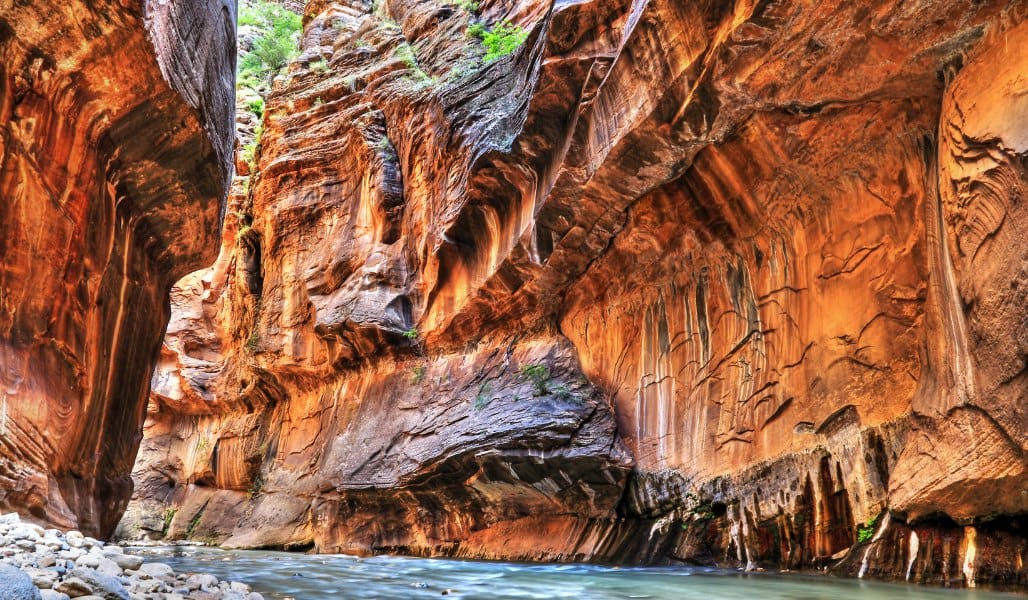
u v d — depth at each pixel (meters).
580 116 11.85
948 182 7.93
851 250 10.13
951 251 7.84
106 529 11.63
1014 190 6.94
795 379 10.71
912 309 9.17
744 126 10.35
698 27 9.07
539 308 16.05
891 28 8.03
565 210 13.16
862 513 9.16
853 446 9.52
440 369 17.83
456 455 15.21
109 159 9.66
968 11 7.52
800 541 10.15
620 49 10.56
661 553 12.23
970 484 7.36
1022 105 6.99
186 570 10.77
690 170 11.67
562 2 11.91
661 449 13.10
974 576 7.56
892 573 8.46
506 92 15.97
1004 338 6.97
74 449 10.18
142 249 11.52
